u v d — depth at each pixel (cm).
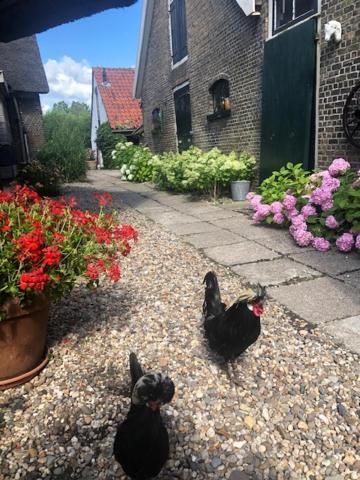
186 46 1202
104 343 314
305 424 229
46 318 270
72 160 1536
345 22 599
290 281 429
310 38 658
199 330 333
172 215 791
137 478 194
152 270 475
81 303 381
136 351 304
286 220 623
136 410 186
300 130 711
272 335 321
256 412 240
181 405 246
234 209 813
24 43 2066
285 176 706
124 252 294
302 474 199
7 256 228
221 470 202
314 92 680
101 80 2777
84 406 245
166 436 189
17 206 284
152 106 1628
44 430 228
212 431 226
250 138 912
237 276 450
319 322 338
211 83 1052
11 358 255
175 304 381
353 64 597
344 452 210
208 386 264
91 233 282
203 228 670
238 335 253
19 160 1805
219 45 985
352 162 621
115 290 414
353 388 257
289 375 272
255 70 849
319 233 538
